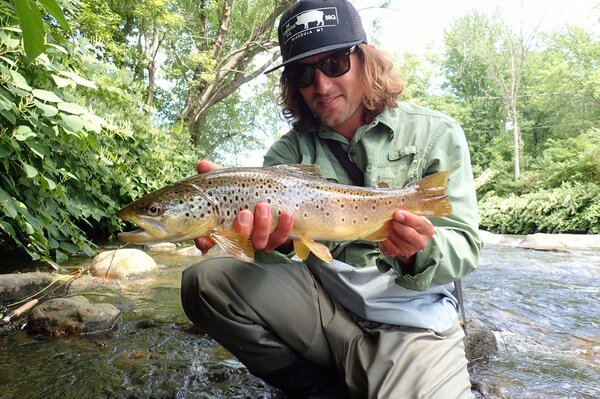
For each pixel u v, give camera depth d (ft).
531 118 32.53
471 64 36.09
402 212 1.57
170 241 1.72
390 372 1.67
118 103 6.64
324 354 1.90
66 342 2.63
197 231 1.71
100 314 2.88
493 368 2.50
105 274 4.48
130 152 7.48
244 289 1.76
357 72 2.08
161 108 18.71
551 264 6.83
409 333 1.81
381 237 1.78
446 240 1.73
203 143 22.38
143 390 2.06
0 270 4.33
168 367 2.33
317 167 1.93
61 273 4.34
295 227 1.76
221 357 2.50
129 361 2.39
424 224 1.57
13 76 3.11
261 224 1.61
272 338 1.84
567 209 14.23
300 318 1.84
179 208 1.68
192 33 16.90
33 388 2.03
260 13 17.71
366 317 1.90
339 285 1.94
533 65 32.53
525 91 32.48
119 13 13.26
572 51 27.09
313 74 2.04
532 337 3.11
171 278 4.65
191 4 16.76
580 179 16.96
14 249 5.31
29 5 0.76
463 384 1.69
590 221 13.38
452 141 2.00
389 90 2.09
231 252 1.66
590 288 4.96
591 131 20.90
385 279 1.89
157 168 8.44
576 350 2.84
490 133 34.91
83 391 2.02
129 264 4.68
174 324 3.03
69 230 4.37
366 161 2.10
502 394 2.15
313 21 2.02
